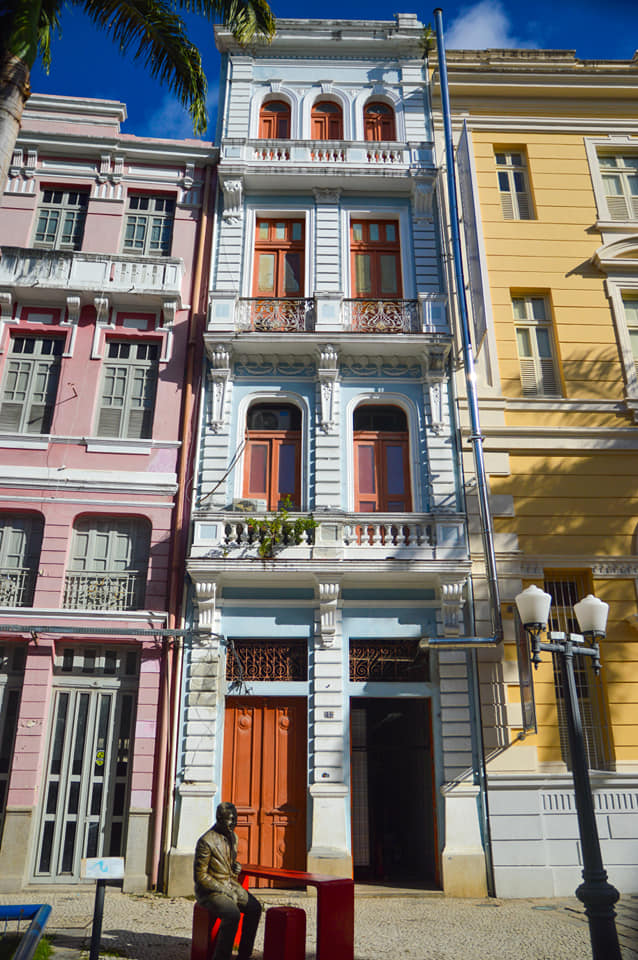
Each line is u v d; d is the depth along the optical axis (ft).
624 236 50.83
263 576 40.63
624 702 40.63
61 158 51.03
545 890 36.68
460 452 44.88
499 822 37.83
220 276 48.29
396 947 26.27
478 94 54.24
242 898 22.72
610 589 42.83
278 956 21.47
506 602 41.91
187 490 43.73
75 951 24.91
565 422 46.32
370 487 45.21
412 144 51.90
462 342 46.70
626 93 54.65
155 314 47.52
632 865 37.50
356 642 41.63
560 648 26.25
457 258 46.70
